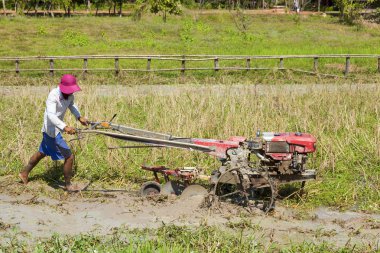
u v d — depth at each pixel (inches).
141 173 405.7
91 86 660.1
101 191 377.1
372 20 1774.1
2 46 1074.7
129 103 596.1
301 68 864.9
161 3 1601.9
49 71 812.0
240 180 338.0
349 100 593.3
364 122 529.7
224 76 801.6
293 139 347.6
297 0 2046.0
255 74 823.7
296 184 384.2
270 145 346.6
